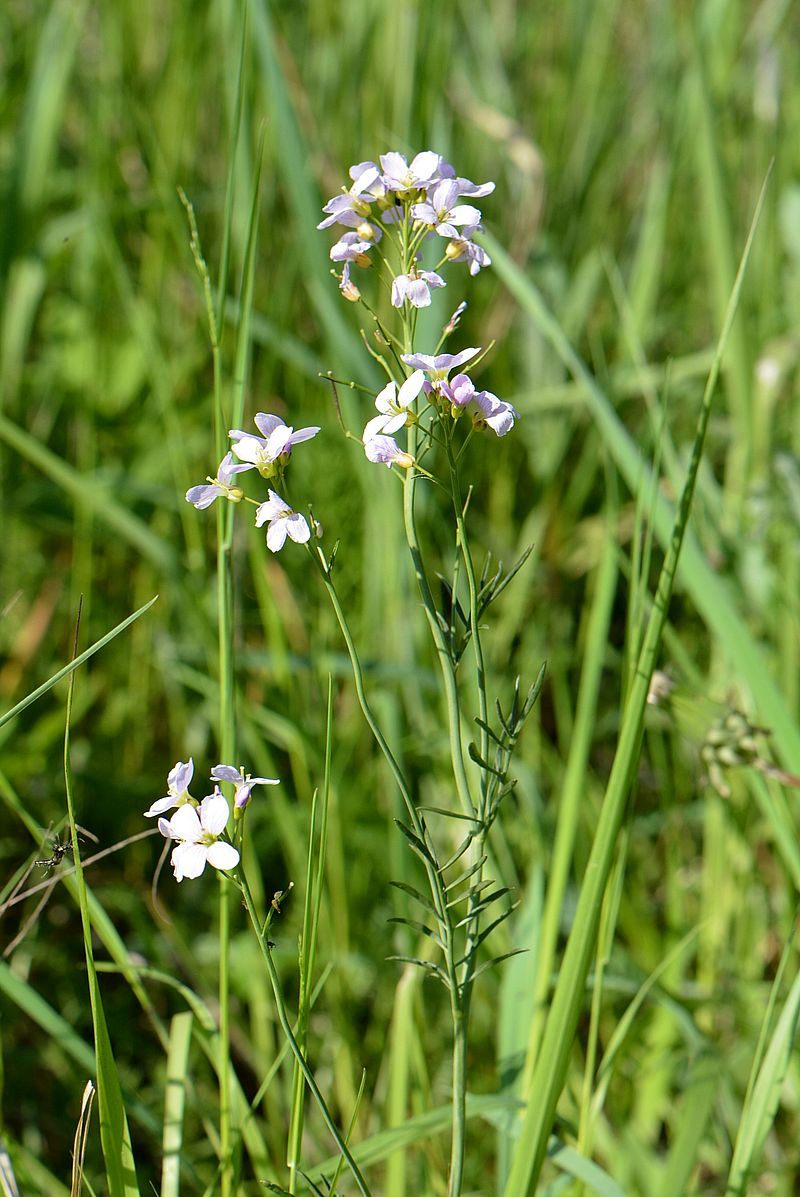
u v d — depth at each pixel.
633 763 0.79
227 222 0.85
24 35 1.56
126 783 1.14
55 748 1.17
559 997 0.78
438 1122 0.82
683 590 1.29
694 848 1.18
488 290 1.53
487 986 0.97
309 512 0.73
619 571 1.37
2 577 1.29
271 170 1.43
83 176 1.49
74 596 1.23
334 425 1.29
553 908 0.85
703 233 1.49
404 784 0.75
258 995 0.93
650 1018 0.96
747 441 1.14
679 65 1.63
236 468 0.73
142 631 1.23
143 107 1.49
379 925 1.03
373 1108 0.93
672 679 0.89
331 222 0.75
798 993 0.80
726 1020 1.00
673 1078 0.96
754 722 0.98
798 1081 0.89
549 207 1.61
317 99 1.54
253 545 0.98
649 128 1.70
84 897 0.76
